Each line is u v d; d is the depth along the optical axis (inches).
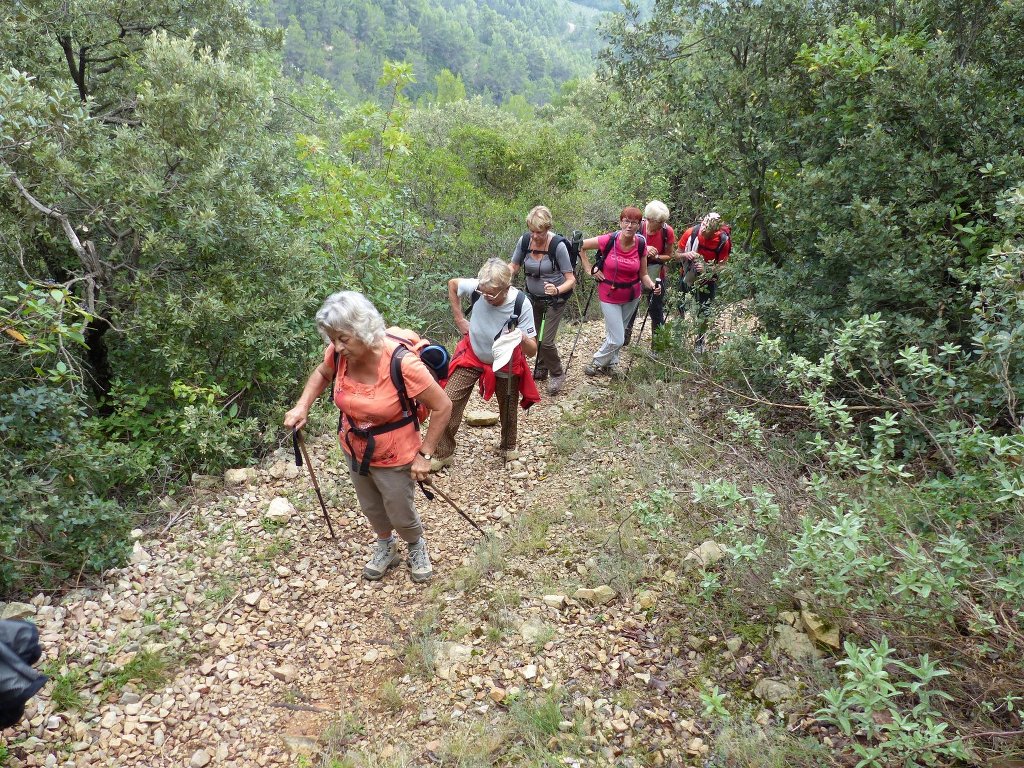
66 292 163.2
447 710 121.0
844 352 130.4
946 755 93.7
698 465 175.0
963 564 91.9
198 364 227.0
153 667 131.8
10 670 90.2
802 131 216.5
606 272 245.4
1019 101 172.6
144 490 195.3
